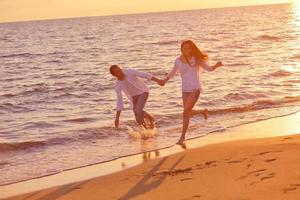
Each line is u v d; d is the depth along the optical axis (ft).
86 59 118.73
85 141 32.22
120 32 275.59
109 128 35.42
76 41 207.82
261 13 535.19
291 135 28.76
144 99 29.78
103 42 188.65
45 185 21.93
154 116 38.73
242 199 15.88
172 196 17.48
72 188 20.61
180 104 45.75
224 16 504.84
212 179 19.02
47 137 34.12
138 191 18.84
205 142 29.14
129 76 28.76
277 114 38.47
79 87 65.51
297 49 110.93
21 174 24.27
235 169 20.07
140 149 28.32
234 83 58.18
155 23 407.44
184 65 27.50
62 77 81.56
